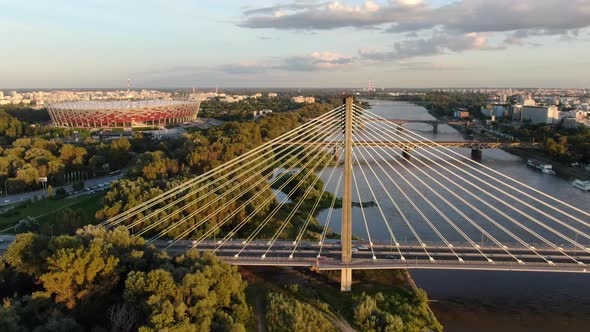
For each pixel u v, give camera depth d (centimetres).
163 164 17738
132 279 8175
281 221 14588
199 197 13550
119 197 14038
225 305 8938
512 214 15400
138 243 10038
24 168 18350
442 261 10162
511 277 11481
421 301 9894
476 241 12712
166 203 13350
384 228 14162
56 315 7700
